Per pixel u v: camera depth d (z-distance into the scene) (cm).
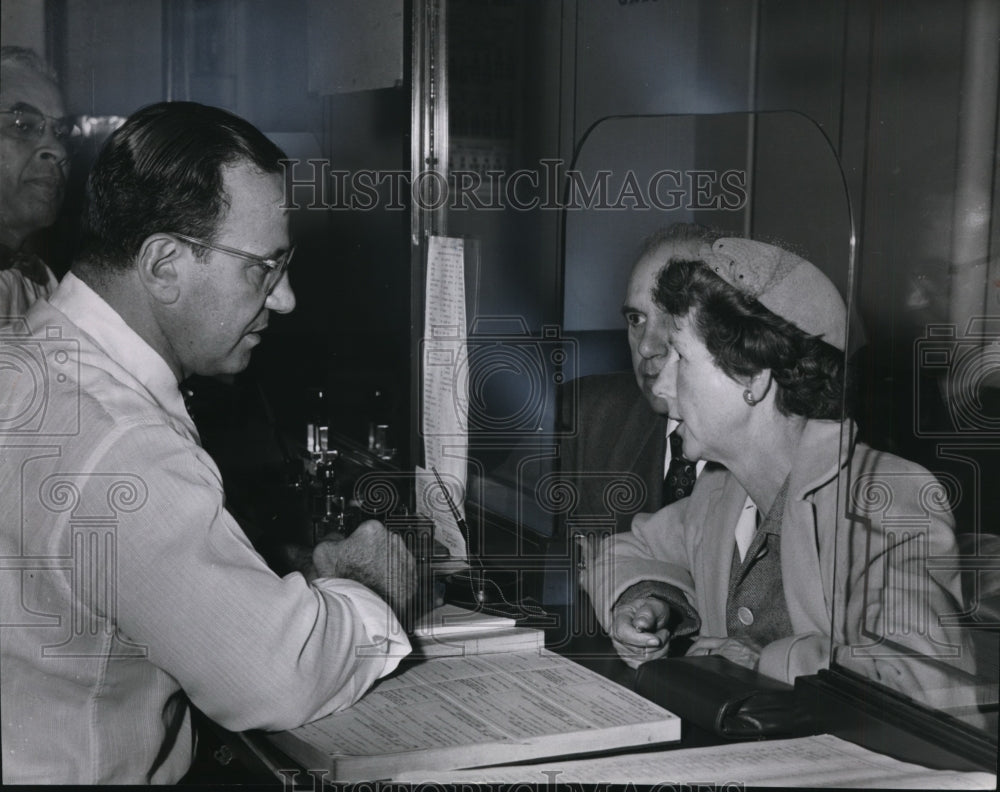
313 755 83
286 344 178
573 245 143
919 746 84
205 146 104
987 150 106
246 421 176
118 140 103
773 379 111
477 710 91
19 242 123
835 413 108
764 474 112
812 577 106
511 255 168
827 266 117
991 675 91
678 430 125
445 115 165
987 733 84
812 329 109
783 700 92
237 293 106
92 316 102
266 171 108
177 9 154
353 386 177
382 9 161
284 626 89
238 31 164
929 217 109
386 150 169
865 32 116
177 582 89
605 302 143
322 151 172
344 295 175
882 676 92
